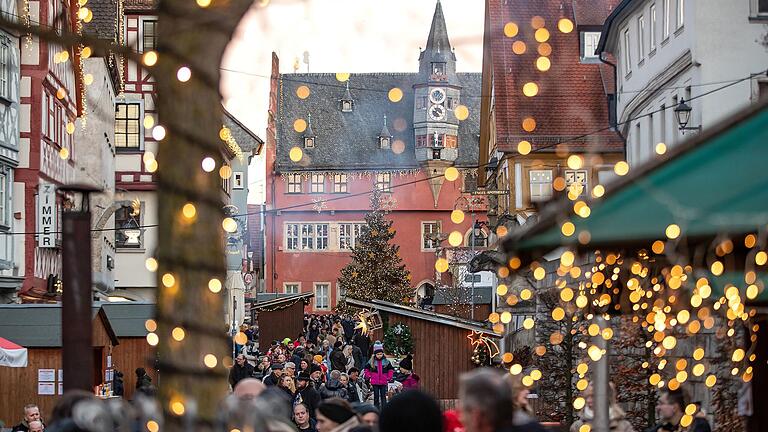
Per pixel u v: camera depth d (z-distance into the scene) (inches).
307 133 5118.1
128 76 2509.8
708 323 557.0
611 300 560.4
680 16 1503.4
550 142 2317.9
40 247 1653.5
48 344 1123.3
